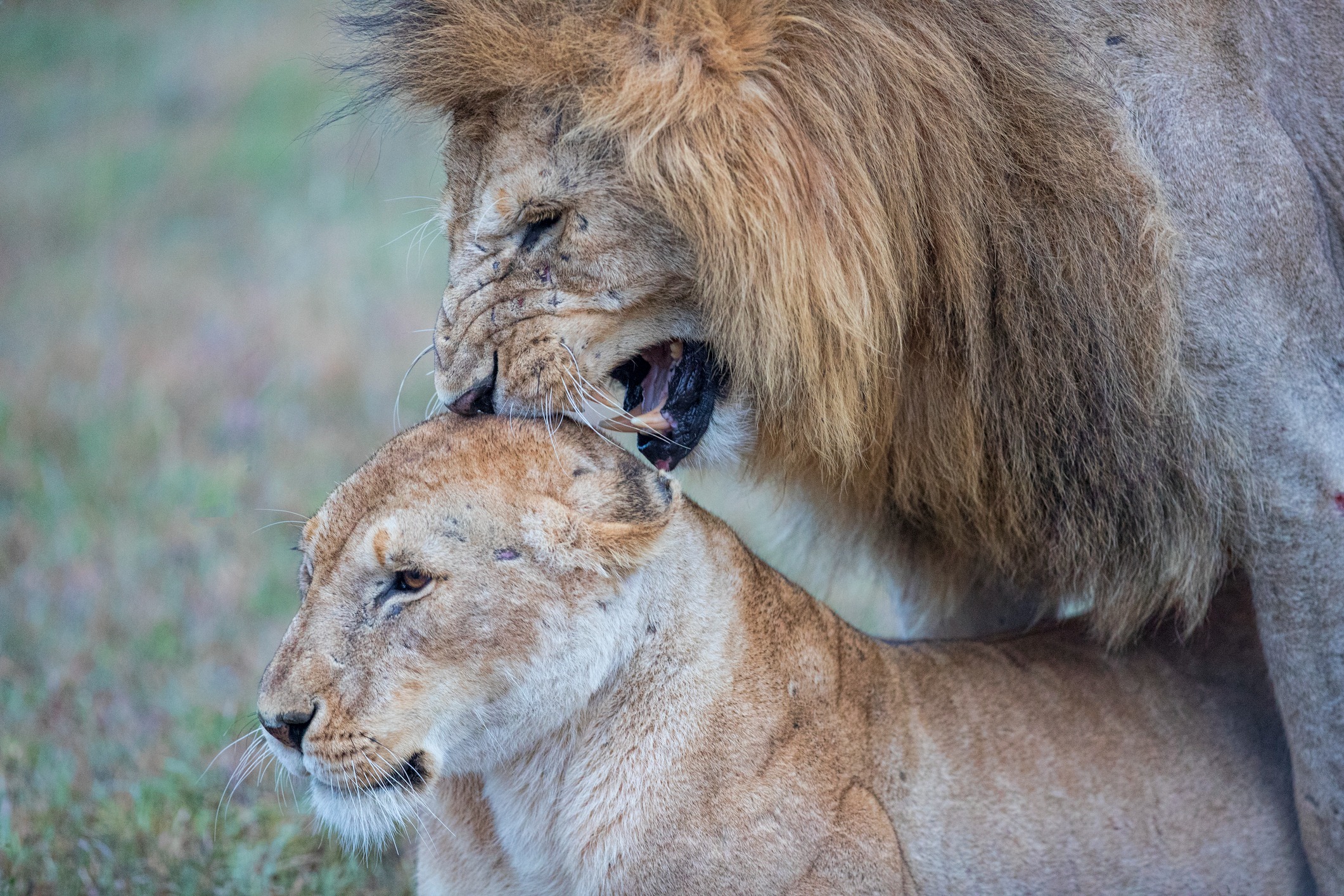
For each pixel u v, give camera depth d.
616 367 5.98
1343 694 6.08
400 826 6.10
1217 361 5.99
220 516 11.15
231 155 23.44
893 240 5.93
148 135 25.14
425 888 6.09
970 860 5.99
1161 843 6.29
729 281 5.67
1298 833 6.52
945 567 7.19
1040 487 6.41
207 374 14.80
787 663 5.77
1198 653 6.72
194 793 7.94
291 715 5.29
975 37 5.96
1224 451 6.07
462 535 5.34
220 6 32.31
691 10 5.58
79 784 8.04
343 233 19.64
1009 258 6.07
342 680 5.29
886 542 7.16
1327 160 6.33
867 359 5.96
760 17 5.67
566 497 5.46
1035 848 6.08
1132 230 5.96
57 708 8.80
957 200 5.95
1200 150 5.97
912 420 6.39
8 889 6.98
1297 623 6.14
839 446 6.03
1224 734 6.54
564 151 5.72
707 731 5.52
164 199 21.97
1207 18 6.08
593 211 5.72
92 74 28.77
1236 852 6.41
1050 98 5.96
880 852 5.65
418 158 21.20
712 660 5.59
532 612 5.38
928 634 7.64
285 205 21.05
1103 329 6.05
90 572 10.62
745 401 6.11
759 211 5.59
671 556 5.58
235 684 9.20
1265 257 5.98
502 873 5.93
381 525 5.32
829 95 5.75
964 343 6.17
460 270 5.91
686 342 6.07
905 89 5.80
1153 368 6.01
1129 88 6.02
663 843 5.48
